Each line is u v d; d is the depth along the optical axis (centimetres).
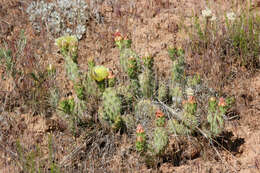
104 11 533
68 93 406
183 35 498
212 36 475
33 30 486
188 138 342
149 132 349
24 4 526
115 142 345
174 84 396
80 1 512
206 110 371
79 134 354
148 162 329
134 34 501
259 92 415
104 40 486
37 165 314
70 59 369
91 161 330
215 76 421
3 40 467
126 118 354
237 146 352
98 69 330
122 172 323
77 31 485
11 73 407
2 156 327
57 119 366
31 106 378
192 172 325
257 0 544
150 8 545
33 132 356
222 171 326
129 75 367
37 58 442
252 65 444
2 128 356
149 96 381
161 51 473
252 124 373
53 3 512
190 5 566
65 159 327
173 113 363
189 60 456
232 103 389
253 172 322
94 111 369
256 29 468
